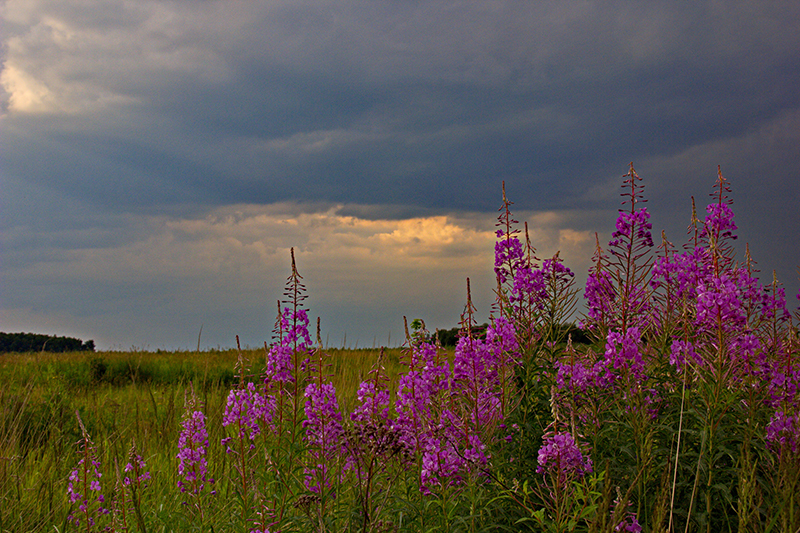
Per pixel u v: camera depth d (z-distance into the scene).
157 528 4.26
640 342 4.37
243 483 4.02
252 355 13.07
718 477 3.52
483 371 4.24
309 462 4.10
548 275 5.16
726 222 4.87
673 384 4.19
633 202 4.87
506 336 4.41
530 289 5.02
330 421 3.89
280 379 4.24
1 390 8.57
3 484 5.26
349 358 11.12
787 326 4.79
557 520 2.97
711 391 3.52
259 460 4.32
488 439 3.94
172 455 6.47
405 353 4.13
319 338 4.24
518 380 4.61
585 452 3.62
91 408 8.34
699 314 3.86
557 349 4.87
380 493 3.56
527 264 5.25
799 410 3.60
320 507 3.49
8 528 4.65
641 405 3.74
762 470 3.51
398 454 3.60
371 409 3.90
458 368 4.22
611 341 4.07
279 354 4.23
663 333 4.62
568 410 4.02
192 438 4.45
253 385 4.45
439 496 3.52
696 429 3.65
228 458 5.50
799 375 3.91
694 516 3.27
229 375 12.68
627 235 4.84
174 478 5.61
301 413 4.19
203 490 4.40
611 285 4.87
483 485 3.63
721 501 3.39
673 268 4.84
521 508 3.56
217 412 6.81
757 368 3.77
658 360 4.40
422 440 3.79
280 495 3.85
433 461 3.49
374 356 10.55
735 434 3.51
